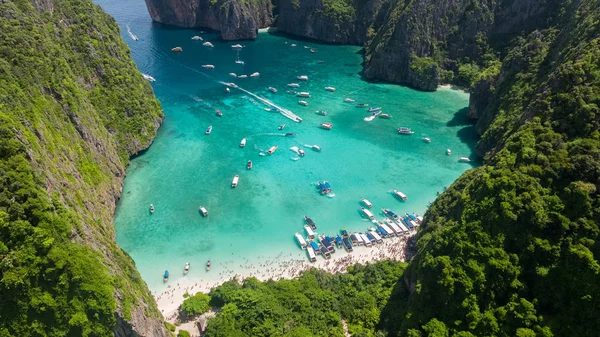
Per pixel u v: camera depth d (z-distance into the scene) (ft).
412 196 346.95
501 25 581.94
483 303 189.67
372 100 526.16
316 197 344.69
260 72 619.67
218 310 232.94
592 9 345.92
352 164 391.24
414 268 223.71
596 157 196.44
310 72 621.72
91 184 285.64
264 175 372.58
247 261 279.08
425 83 549.54
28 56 286.46
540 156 208.33
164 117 468.34
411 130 451.53
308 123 467.93
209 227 309.22
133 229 304.71
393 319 213.66
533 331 173.88
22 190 169.58
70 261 167.63
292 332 201.67
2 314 157.38
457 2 588.09
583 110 213.25
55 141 257.14
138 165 382.01
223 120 472.44
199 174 372.38
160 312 228.63
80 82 352.90
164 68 626.23
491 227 199.72
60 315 163.84
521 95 377.30
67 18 385.09
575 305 174.70
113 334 173.78
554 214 191.21
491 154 311.88
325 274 254.06
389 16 638.94
